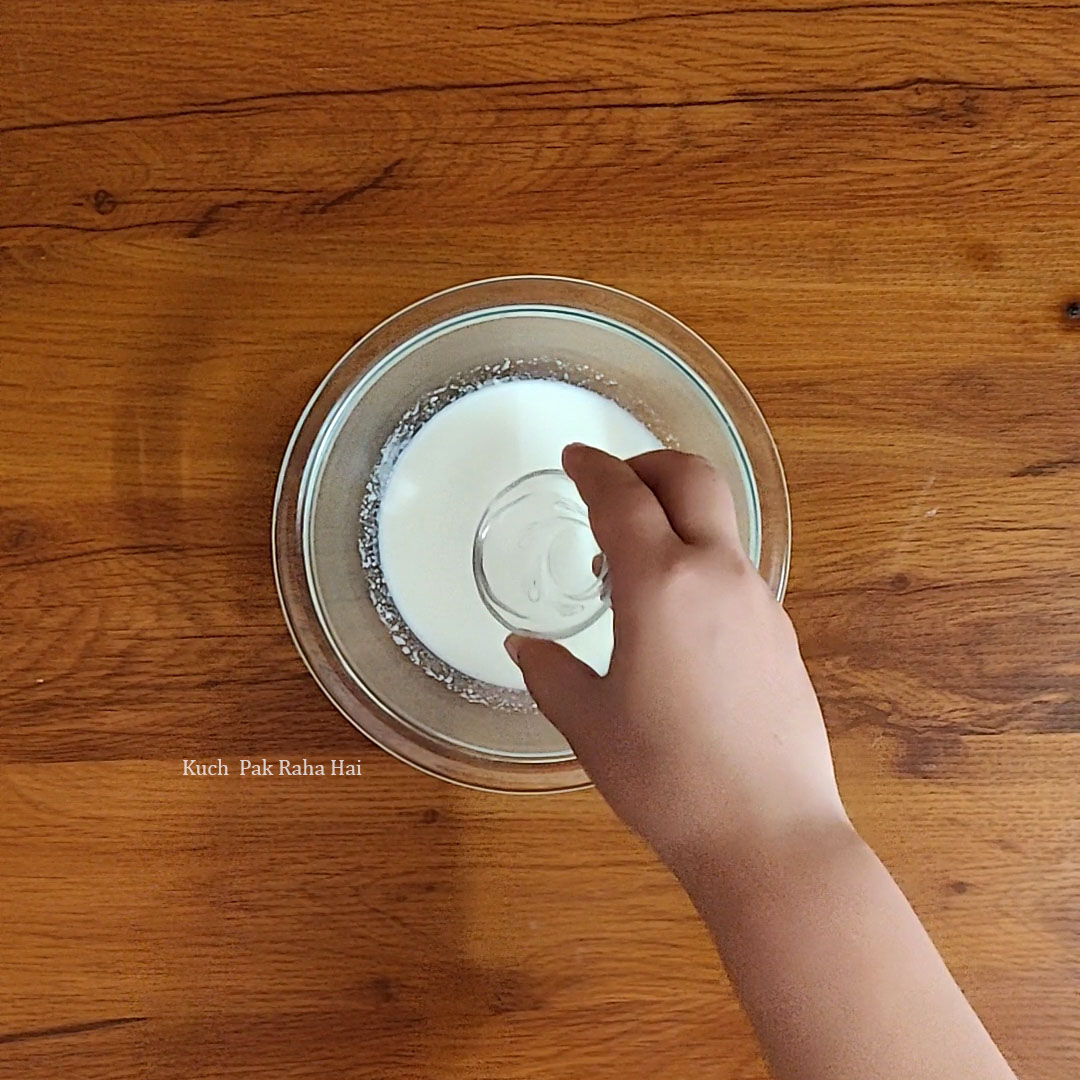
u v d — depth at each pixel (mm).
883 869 377
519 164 530
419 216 527
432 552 529
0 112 519
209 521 514
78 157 520
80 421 512
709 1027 506
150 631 508
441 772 506
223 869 503
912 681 521
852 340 533
